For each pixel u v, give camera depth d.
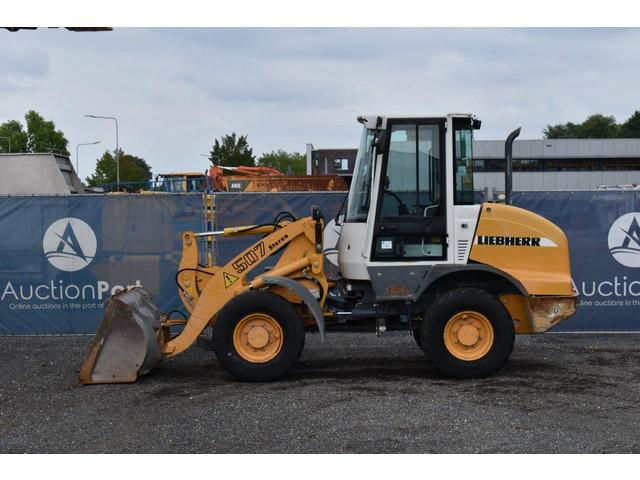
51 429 6.24
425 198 8.11
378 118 7.95
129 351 7.86
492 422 6.23
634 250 10.73
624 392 7.29
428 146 8.10
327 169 26.75
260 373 7.77
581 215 10.75
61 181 16.61
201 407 6.83
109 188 30.73
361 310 8.31
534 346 9.86
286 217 10.35
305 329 8.59
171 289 10.89
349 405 6.80
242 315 7.80
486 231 8.12
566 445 5.64
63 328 10.92
